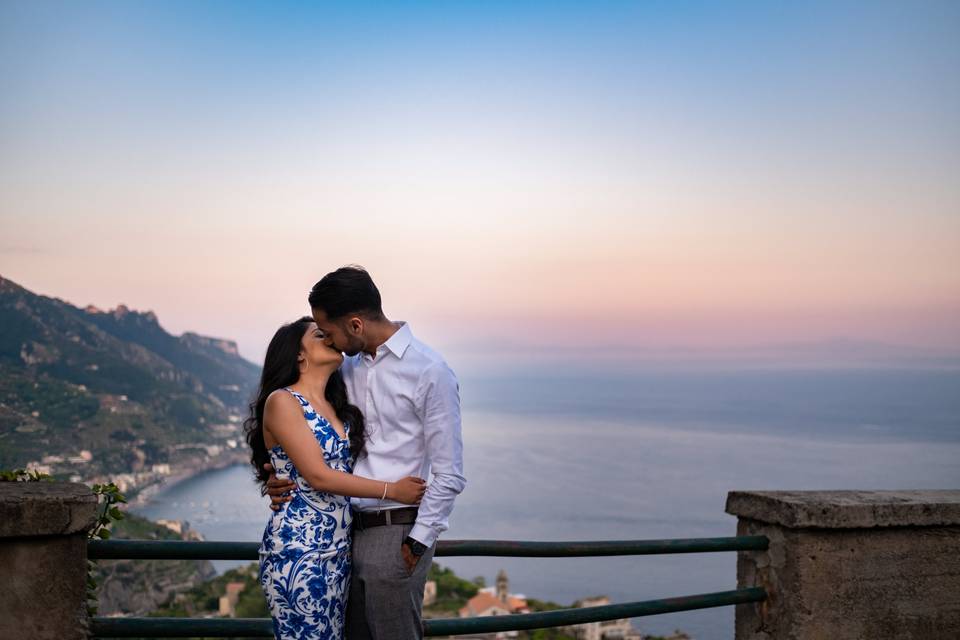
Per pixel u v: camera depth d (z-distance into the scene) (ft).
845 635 10.52
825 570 10.46
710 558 270.05
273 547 8.16
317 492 8.23
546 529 306.14
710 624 141.28
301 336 8.48
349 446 8.45
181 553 8.38
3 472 8.64
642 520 324.19
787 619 10.50
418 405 8.33
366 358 8.64
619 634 132.05
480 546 9.28
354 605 8.61
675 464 504.43
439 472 8.24
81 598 7.86
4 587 7.55
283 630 8.17
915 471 375.86
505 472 477.77
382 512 8.36
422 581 8.46
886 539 10.68
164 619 8.34
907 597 10.73
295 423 8.09
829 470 391.04
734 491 11.32
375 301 8.38
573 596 204.33
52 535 7.70
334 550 8.23
